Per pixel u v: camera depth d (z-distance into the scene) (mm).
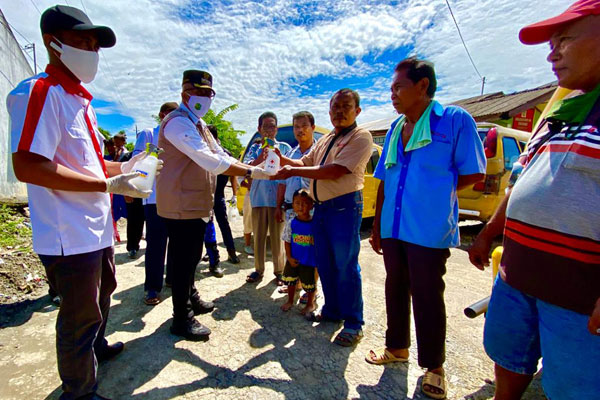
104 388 1889
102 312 1979
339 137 2463
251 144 4914
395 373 2094
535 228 1234
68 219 1488
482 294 3273
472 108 12383
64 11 1456
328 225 2436
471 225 6602
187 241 2312
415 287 1924
